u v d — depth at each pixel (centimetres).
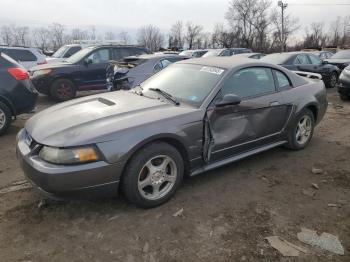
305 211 356
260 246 300
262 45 5656
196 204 367
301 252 294
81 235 315
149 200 352
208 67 441
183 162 382
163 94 421
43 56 1248
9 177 438
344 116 784
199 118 376
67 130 330
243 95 428
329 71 1245
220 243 304
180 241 306
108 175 321
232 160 427
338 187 411
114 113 362
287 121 489
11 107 627
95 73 1052
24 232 319
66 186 310
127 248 297
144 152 337
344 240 309
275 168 462
